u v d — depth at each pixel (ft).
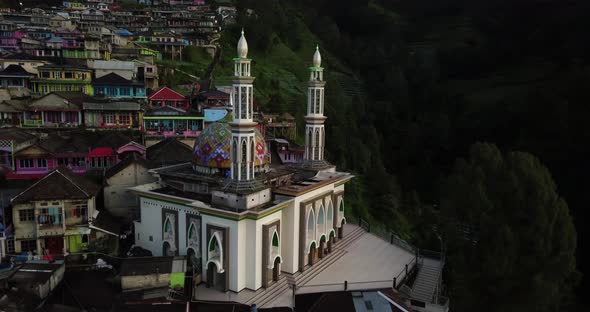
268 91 392.68
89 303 119.85
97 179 183.32
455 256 157.07
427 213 237.04
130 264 128.26
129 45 388.37
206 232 131.85
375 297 127.13
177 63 396.57
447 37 606.55
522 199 152.05
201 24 478.59
